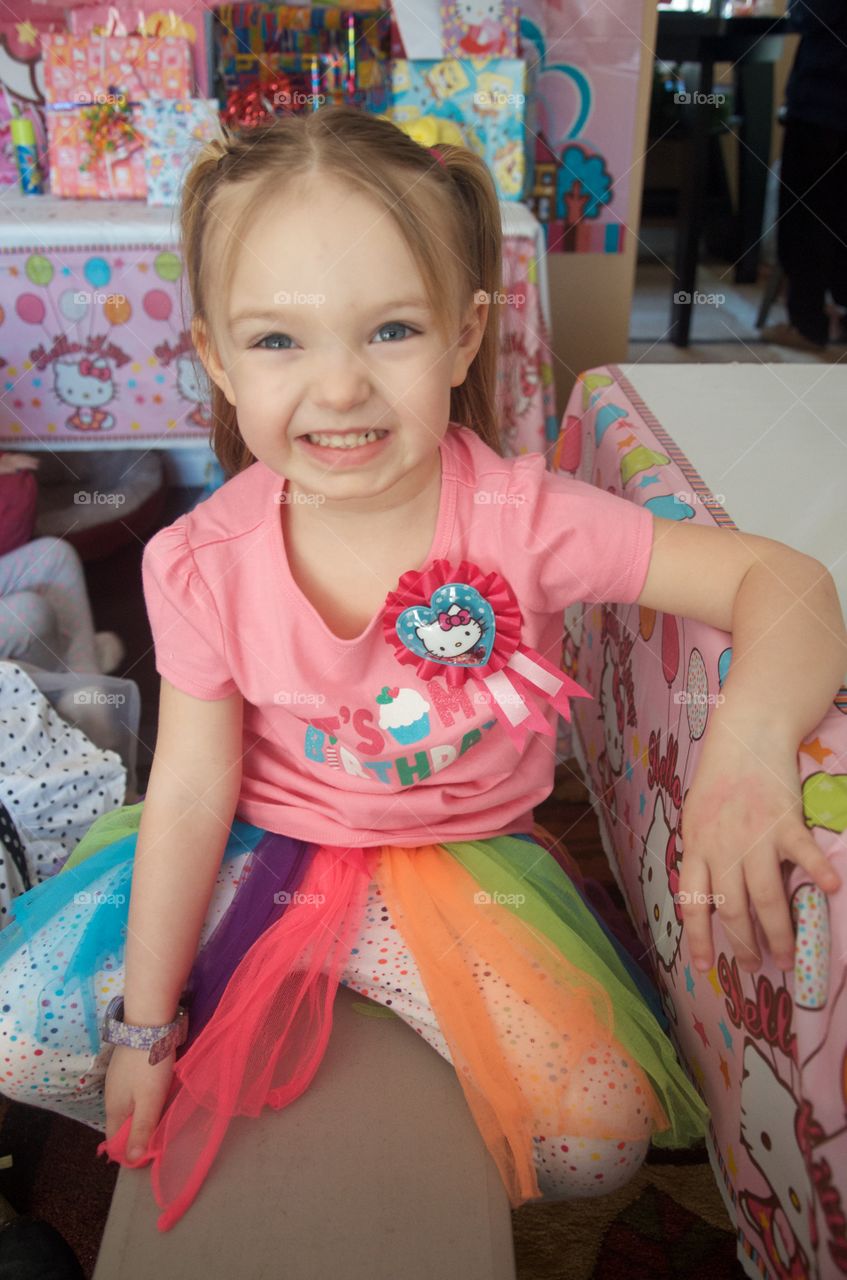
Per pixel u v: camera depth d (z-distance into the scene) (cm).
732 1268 90
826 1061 57
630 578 84
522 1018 81
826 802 63
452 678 83
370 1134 74
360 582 86
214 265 79
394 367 77
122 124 188
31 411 178
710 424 117
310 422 78
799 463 106
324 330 75
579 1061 79
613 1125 78
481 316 91
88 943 88
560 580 85
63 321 172
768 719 69
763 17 288
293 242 74
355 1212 69
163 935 83
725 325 334
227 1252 66
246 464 101
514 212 185
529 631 88
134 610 192
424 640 82
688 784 83
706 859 68
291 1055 80
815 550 90
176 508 227
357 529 85
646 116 235
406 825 91
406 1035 82
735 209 387
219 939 87
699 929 71
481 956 83
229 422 98
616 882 129
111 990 87
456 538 86
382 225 75
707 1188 98
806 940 59
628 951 103
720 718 71
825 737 68
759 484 101
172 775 87
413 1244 66
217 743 88
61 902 93
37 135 196
